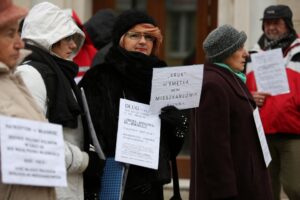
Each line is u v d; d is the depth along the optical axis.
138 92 7.09
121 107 6.89
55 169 5.16
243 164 7.35
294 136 10.10
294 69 10.18
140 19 7.27
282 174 10.27
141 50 7.27
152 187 7.05
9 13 5.25
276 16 10.25
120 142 6.81
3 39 5.27
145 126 6.95
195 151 7.54
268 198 7.47
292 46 10.26
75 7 13.00
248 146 7.40
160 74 6.95
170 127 7.15
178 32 14.02
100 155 6.75
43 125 5.16
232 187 7.15
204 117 7.29
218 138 7.21
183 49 14.00
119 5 13.98
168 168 7.05
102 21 10.52
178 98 7.08
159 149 7.00
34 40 6.58
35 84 6.23
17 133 5.00
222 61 7.72
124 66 7.07
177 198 7.38
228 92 7.39
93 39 10.50
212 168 7.19
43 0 12.73
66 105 6.35
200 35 13.91
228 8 12.84
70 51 6.85
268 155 7.57
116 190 6.85
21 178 4.95
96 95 6.99
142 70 7.09
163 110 7.04
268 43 10.41
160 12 14.04
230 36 7.68
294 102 10.03
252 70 10.36
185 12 14.02
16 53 5.35
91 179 6.76
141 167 6.95
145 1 14.05
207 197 7.33
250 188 7.33
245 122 7.43
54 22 6.68
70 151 6.24
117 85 7.07
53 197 5.43
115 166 6.89
